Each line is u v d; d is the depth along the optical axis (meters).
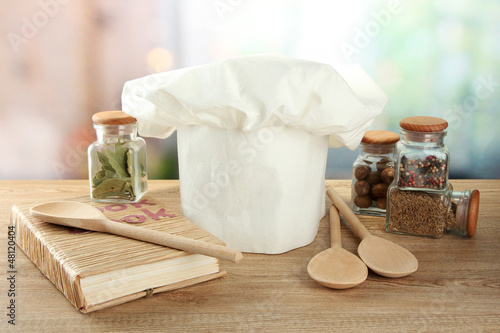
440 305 0.56
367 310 0.55
